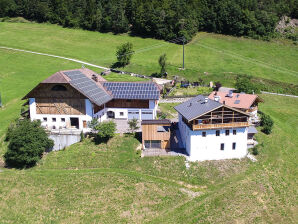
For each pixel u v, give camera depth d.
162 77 98.00
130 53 108.62
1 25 158.00
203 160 50.94
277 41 134.62
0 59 112.25
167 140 53.81
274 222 40.16
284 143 60.31
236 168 49.81
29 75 98.12
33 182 47.84
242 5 144.00
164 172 48.22
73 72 62.66
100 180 46.94
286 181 48.47
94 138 56.28
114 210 41.28
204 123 49.81
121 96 62.94
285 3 158.75
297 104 83.62
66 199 43.69
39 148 52.09
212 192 44.66
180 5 144.75
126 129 59.34
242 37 138.38
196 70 104.25
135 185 45.59
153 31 141.50
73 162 51.78
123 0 158.62
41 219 40.50
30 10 168.00
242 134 51.50
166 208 41.62
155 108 66.00
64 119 58.88
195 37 139.62
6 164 53.75
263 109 78.56
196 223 39.09
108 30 150.62
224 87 88.94
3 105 76.38
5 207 43.03
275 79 99.81
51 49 126.75
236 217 40.31
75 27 155.62
